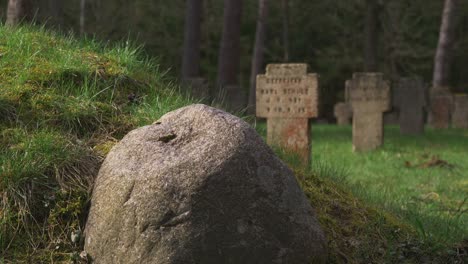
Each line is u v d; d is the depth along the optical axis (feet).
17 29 23.95
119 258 14.66
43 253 15.62
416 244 18.08
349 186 24.30
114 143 18.58
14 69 20.53
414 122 67.41
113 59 22.56
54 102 19.29
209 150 14.93
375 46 92.12
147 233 14.43
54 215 16.17
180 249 14.23
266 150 15.35
